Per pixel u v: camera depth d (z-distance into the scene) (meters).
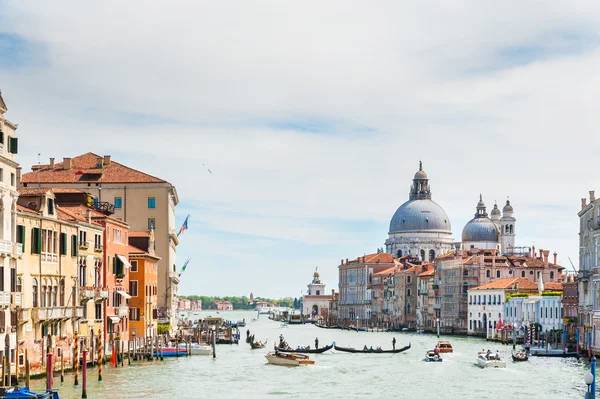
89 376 75.31
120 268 91.00
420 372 93.44
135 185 118.19
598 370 91.69
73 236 75.94
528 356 108.88
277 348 111.75
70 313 73.56
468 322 196.00
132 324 100.38
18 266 64.44
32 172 118.12
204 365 94.75
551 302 142.38
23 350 64.75
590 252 108.12
